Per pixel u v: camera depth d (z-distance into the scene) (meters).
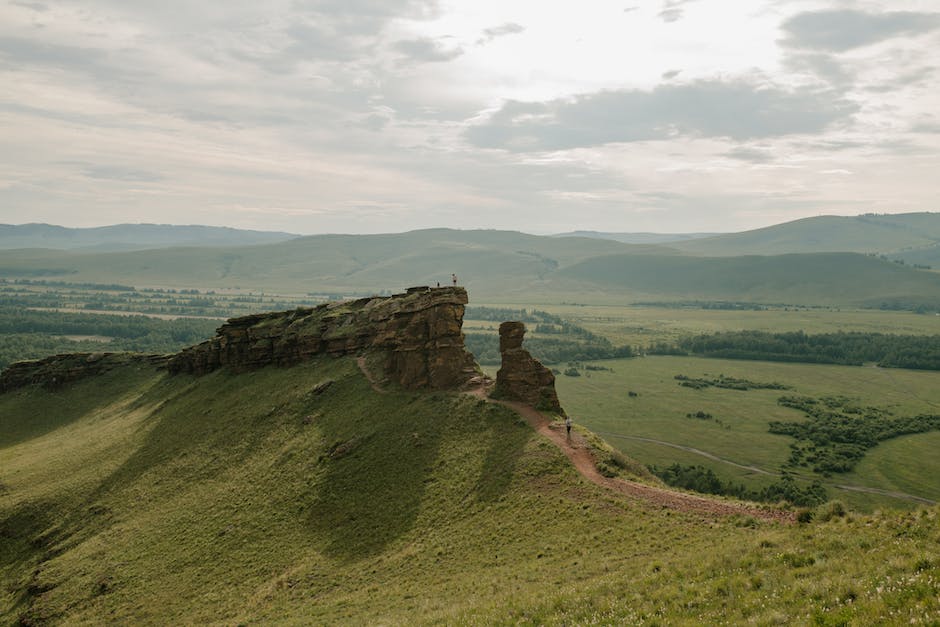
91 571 69.94
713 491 143.00
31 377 167.88
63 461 110.50
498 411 77.00
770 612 23.80
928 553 25.09
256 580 59.44
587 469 60.75
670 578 31.69
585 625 27.98
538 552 46.44
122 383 159.12
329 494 72.44
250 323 135.62
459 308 92.62
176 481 90.44
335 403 96.94
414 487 67.75
